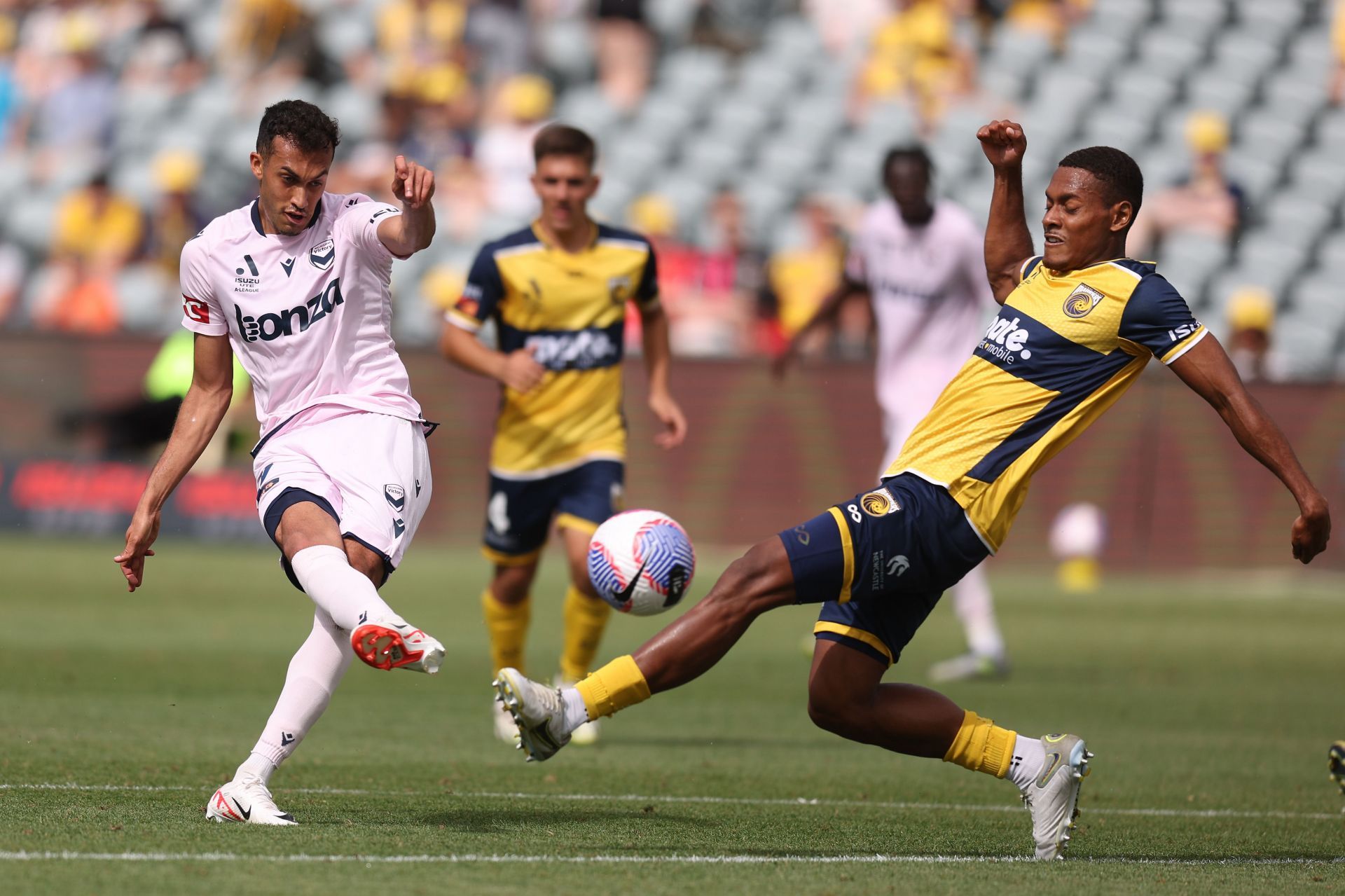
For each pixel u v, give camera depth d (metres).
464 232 71.75
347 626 15.51
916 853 16.53
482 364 25.61
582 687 15.06
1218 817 19.97
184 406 17.61
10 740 23.03
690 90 83.00
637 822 17.80
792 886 14.08
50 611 41.66
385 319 17.83
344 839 15.54
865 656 16.39
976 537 15.90
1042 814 16.33
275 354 17.41
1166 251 74.44
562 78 82.88
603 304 26.58
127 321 70.19
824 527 15.53
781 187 78.19
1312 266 75.31
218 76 82.81
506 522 26.67
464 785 20.55
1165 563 57.72
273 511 16.80
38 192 76.75
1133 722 29.33
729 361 58.25
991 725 16.58
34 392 59.78
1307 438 57.38
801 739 26.52
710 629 15.22
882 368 34.47
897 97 81.81
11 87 81.31
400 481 17.20
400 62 80.06
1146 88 83.25
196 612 42.56
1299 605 51.50
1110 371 16.05
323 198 17.67
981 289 34.16
